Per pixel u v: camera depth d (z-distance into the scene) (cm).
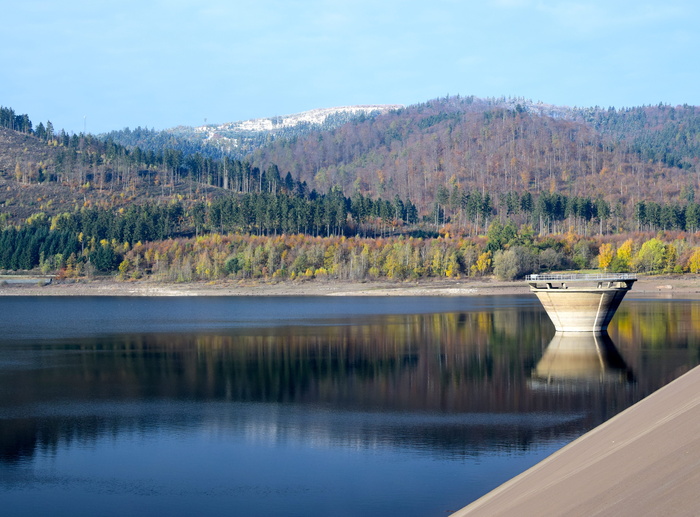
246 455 5084
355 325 13150
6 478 4688
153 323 14225
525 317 14112
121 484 4559
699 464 2794
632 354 8969
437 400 6681
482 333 11494
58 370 8588
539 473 3875
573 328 10744
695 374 5522
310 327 12925
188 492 4409
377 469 4747
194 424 5934
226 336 11706
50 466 4912
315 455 5062
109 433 5694
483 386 7262
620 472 3109
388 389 7212
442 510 4056
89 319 15388
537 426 5706
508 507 3266
